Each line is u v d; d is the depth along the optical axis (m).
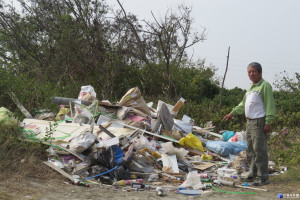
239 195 4.96
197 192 4.99
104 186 5.08
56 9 16.83
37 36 16.66
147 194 4.78
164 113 8.05
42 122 7.14
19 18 17.03
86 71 14.28
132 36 16.38
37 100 8.81
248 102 5.54
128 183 5.25
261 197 4.87
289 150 7.99
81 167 5.54
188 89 16.81
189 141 7.29
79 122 7.40
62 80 13.48
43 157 5.70
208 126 10.61
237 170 6.33
